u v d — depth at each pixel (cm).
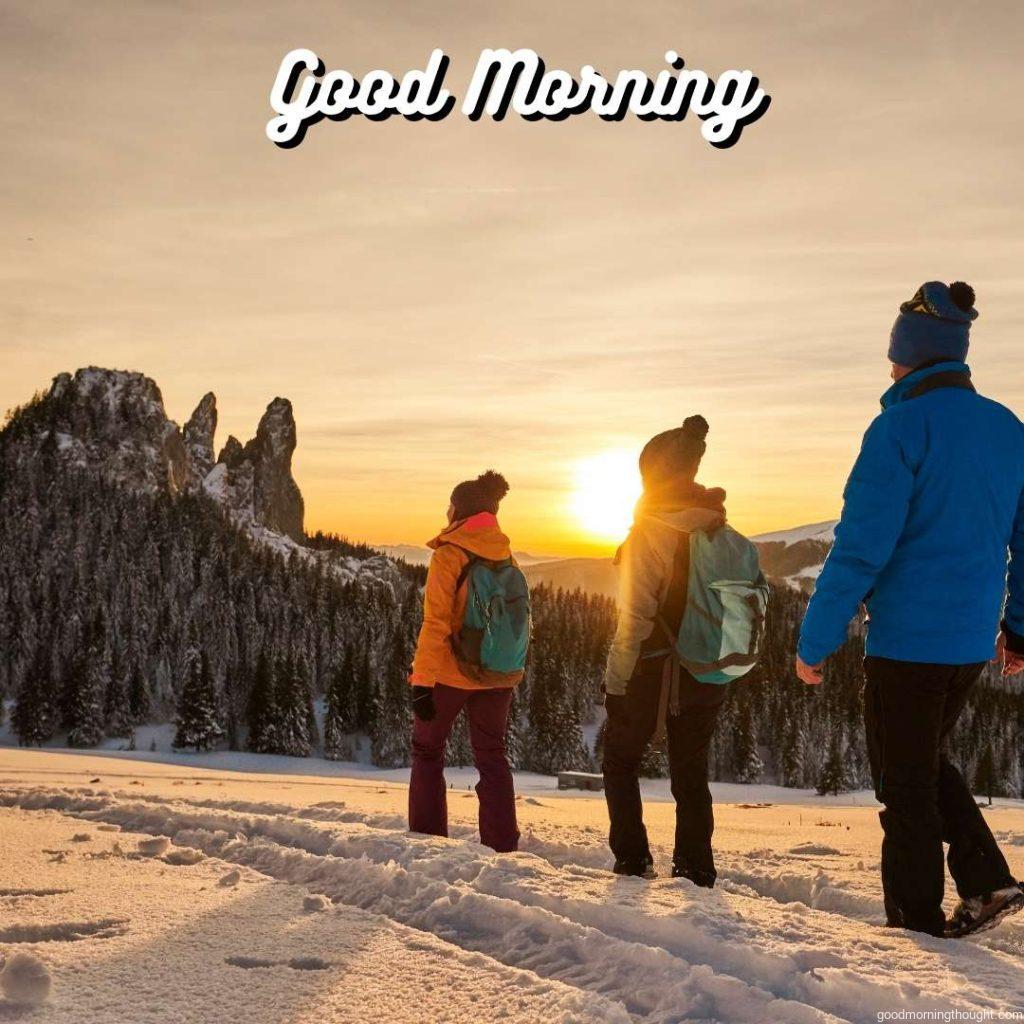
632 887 314
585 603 17562
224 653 13238
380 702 11800
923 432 291
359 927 277
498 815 471
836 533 297
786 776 11875
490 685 465
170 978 227
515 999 211
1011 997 208
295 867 370
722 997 209
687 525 358
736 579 353
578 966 240
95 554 14912
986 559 293
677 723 372
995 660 334
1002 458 297
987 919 282
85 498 16175
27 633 13112
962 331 307
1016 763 12400
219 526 16975
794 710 12475
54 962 238
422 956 246
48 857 392
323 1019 200
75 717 11300
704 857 369
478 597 461
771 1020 197
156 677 12938
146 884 338
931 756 292
